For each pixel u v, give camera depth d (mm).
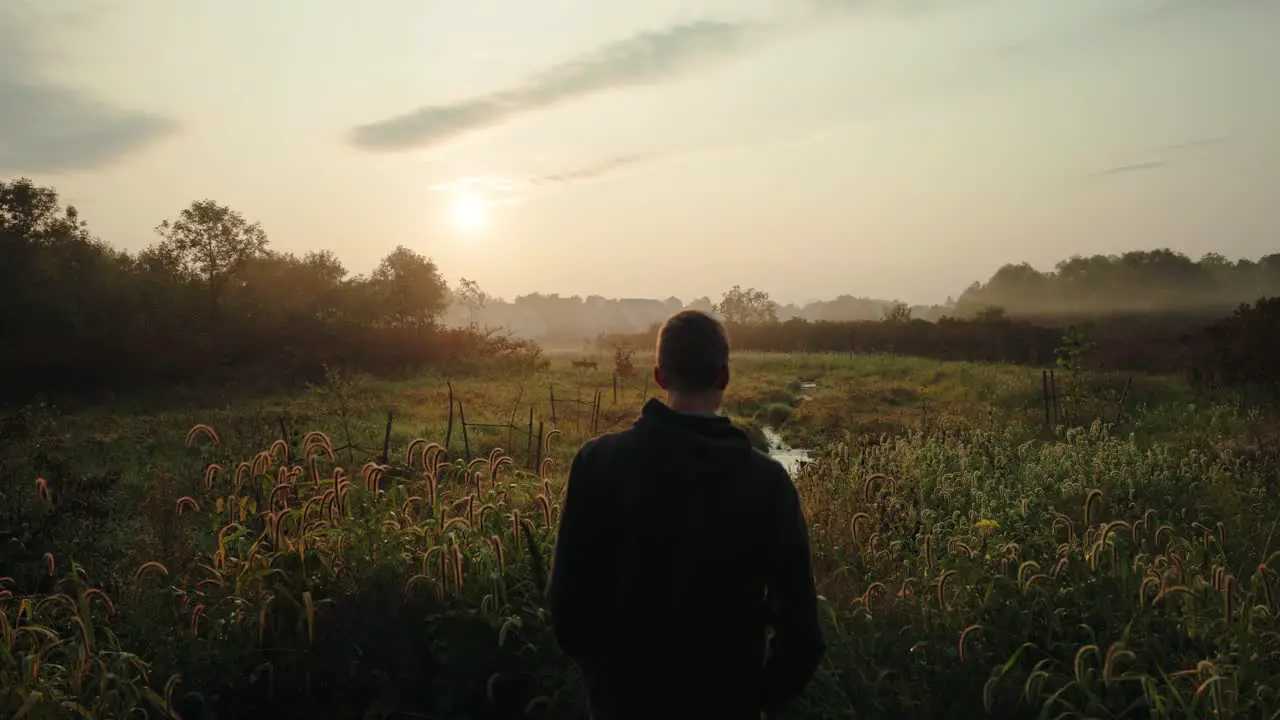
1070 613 3109
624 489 1756
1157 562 3711
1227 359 17234
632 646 1746
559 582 1828
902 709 2785
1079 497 6762
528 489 4633
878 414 17156
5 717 2768
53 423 14273
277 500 4047
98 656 3031
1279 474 8164
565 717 2916
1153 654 2887
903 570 4051
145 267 38531
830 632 3088
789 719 2768
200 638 3188
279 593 3178
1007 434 11586
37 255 30828
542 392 22359
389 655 3141
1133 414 14422
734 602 1710
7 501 5777
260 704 3033
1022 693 2705
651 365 33625
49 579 4809
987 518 5309
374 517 3826
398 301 42000
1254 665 2738
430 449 4105
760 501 1727
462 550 3518
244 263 39438
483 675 3025
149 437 13266
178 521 4480
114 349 24438
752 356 37312
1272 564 4781
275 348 29484
